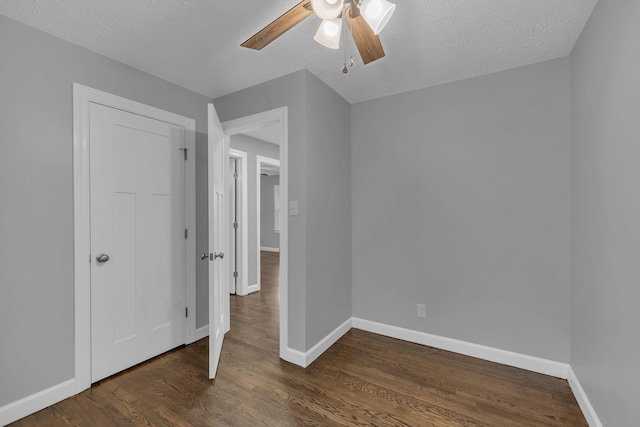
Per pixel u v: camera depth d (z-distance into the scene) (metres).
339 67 2.27
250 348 2.57
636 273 1.16
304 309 2.28
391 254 2.81
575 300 1.97
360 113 2.98
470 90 2.45
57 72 1.85
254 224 4.48
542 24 1.74
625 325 1.25
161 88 2.44
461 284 2.49
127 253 2.21
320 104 2.48
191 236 2.66
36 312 1.76
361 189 2.97
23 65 1.71
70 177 1.91
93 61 2.03
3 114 1.64
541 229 2.19
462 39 1.90
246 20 1.71
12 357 1.67
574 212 1.99
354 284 3.02
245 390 1.95
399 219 2.77
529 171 2.23
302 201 2.29
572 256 2.05
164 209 2.47
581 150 1.83
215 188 2.32
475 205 2.43
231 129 2.71
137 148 2.28
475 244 2.43
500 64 2.22
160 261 2.44
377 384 2.02
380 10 1.13
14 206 1.68
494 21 1.72
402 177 2.76
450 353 2.48
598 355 1.55
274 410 1.75
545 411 1.75
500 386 2.00
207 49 2.02
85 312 1.97
